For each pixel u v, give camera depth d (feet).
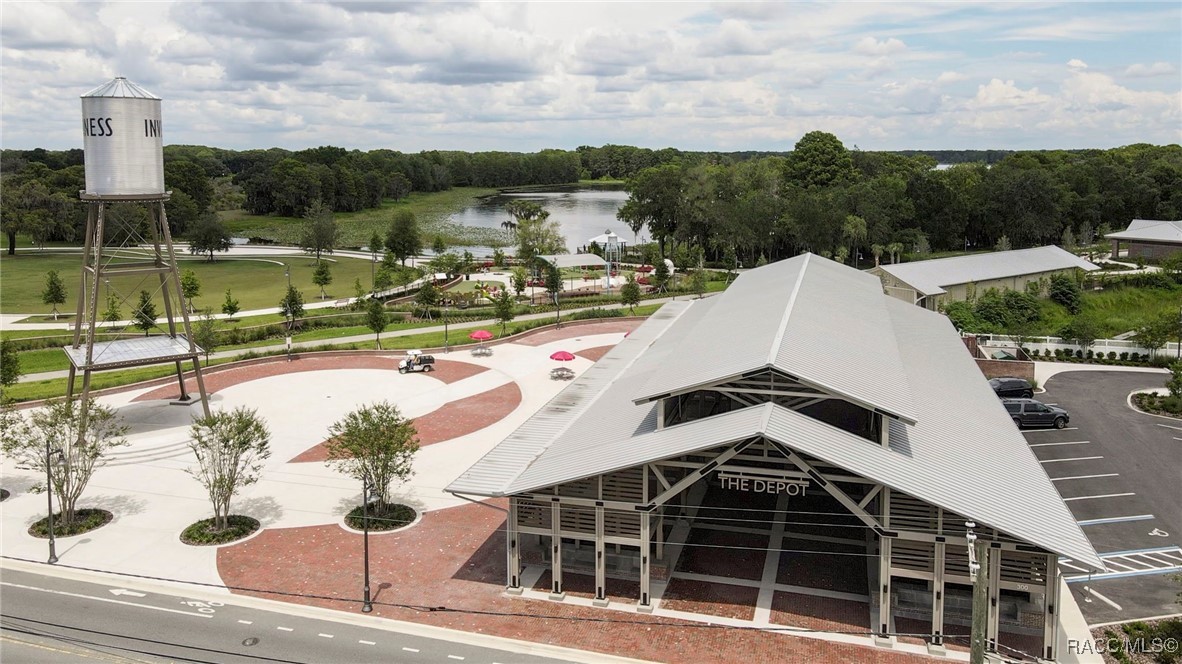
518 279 379.14
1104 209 501.97
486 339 258.57
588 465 107.96
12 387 225.76
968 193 506.89
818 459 99.09
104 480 157.17
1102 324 298.97
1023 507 96.94
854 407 140.36
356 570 119.55
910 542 96.94
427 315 335.88
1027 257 333.21
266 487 152.87
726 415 107.76
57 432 134.31
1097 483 150.20
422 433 184.14
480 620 104.63
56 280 333.83
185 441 176.45
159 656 96.89
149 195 171.22
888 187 483.10
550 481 106.22
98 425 161.38
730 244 471.21
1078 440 174.09
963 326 277.64
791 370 103.86
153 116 169.68
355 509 141.38
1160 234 404.98
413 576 117.29
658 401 112.16
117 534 133.18
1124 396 207.82
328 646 98.94
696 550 121.90
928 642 96.02
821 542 123.65
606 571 115.85
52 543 122.62
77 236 605.31
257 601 110.42
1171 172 526.98
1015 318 291.17
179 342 193.98
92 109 164.25
